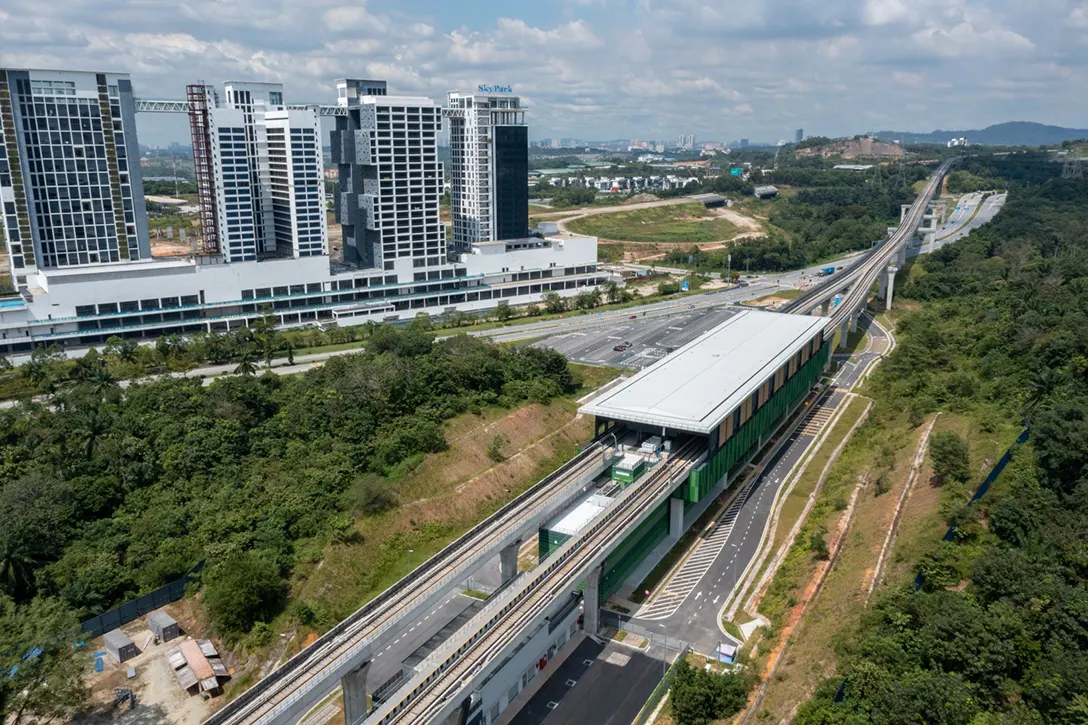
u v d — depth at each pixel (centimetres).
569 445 19200
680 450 15312
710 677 10131
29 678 9606
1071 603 8981
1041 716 8181
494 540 11875
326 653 9425
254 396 17575
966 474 12925
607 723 10281
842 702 8962
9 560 11869
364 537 14250
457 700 8938
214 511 14162
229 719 8419
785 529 15162
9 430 16112
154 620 11994
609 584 12838
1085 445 11638
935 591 10369
